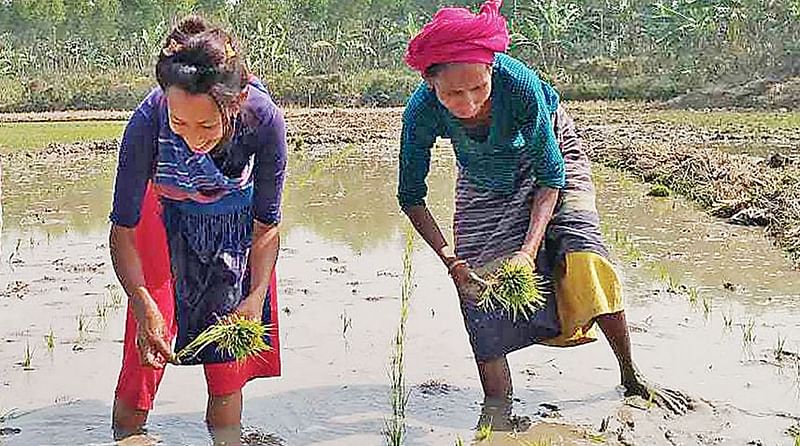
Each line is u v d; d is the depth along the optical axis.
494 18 4.02
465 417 4.58
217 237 4.09
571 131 4.64
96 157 19.84
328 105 49.56
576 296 4.48
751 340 5.70
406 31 58.12
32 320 6.42
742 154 17.69
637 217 10.55
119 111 47.06
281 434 4.42
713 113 33.50
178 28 3.54
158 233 4.14
